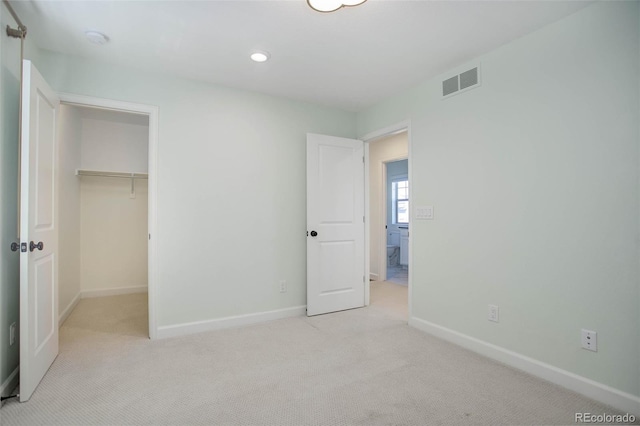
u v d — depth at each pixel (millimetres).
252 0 1876
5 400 1829
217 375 2154
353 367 2273
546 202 2119
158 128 2830
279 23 2111
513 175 2307
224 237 3104
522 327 2246
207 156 3031
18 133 2053
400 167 6996
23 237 1817
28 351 1851
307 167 3459
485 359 2410
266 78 2955
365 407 1798
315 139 3506
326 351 2543
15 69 2010
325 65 2703
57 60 2480
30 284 1884
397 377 2133
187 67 2734
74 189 3936
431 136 2953
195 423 1660
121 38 2287
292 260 3471
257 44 2369
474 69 2578
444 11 1980
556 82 2074
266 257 3318
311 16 2037
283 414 1735
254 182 3264
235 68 2756
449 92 2779
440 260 2857
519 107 2273
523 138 2246
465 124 2646
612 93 1834
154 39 2301
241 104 3205
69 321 3285
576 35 1981
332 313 3562
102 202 4414
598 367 1877
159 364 2311
